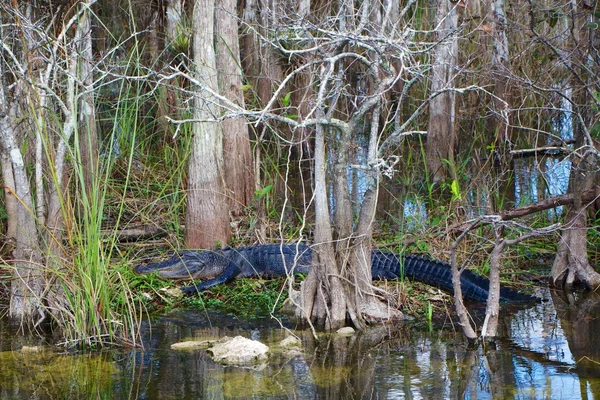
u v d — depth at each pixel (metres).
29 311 7.66
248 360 6.55
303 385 5.89
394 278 8.88
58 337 7.30
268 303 8.52
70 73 7.51
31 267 7.59
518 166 14.13
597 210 10.13
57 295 7.54
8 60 9.08
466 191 11.32
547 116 14.50
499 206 11.16
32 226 7.62
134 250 9.82
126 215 10.73
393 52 9.31
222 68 10.85
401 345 6.93
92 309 7.04
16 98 8.41
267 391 5.77
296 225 10.99
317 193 7.57
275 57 13.68
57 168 7.55
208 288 9.08
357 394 5.66
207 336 7.31
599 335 7.02
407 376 6.05
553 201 9.23
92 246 7.12
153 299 8.62
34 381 6.07
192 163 9.64
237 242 10.25
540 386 5.75
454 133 14.52
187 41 12.34
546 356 6.47
